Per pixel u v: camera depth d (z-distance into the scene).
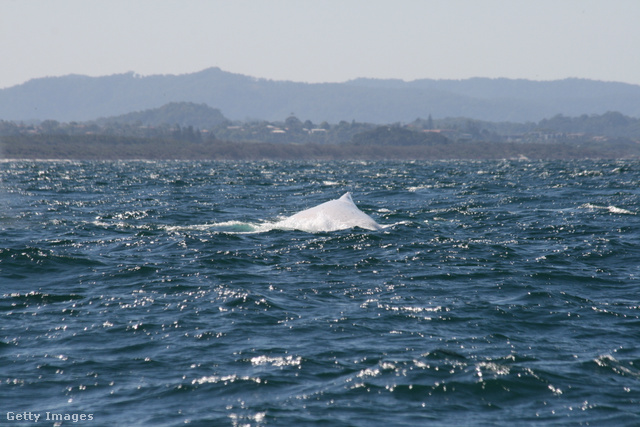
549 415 31.47
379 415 31.33
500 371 36.38
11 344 40.88
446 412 31.73
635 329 44.44
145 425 30.34
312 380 35.38
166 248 73.19
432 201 131.50
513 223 96.06
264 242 76.88
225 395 33.59
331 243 75.88
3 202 128.88
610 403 32.72
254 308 48.53
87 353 39.31
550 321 46.16
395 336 42.53
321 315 47.06
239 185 191.38
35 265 62.03
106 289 54.38
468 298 52.12
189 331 43.31
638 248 73.75
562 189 160.88
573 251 72.12
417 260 67.06
